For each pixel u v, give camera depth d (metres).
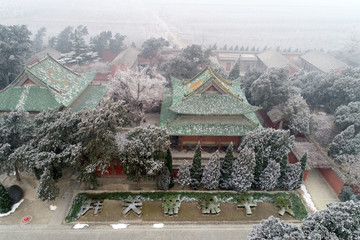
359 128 45.00
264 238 24.50
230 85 47.94
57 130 32.84
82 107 46.88
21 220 31.97
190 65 64.12
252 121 40.91
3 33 62.88
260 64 101.06
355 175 36.53
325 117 53.41
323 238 24.06
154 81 52.00
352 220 24.72
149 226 32.16
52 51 88.12
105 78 78.31
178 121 40.44
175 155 41.72
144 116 52.88
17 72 64.75
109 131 31.77
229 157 35.75
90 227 31.56
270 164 35.59
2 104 40.50
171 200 34.75
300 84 62.91
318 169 44.38
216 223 33.03
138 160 31.91
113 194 35.59
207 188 36.78
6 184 36.97
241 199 35.47
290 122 49.03
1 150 32.25
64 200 35.03
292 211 34.56
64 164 33.41
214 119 40.88
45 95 41.66
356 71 57.88
